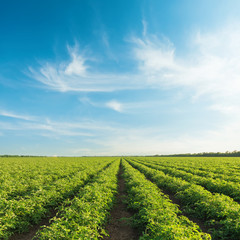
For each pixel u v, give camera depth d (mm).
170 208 9219
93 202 9734
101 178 17109
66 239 5895
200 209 10523
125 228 9578
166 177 18594
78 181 16984
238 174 20891
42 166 32312
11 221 8078
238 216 7957
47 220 10484
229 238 7578
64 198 13281
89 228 6805
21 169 27453
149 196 10641
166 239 5762
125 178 20484
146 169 26922
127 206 12148
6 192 12664
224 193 14164
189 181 18062
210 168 26688
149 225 7102
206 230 8945
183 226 6609
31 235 8766
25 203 9688
